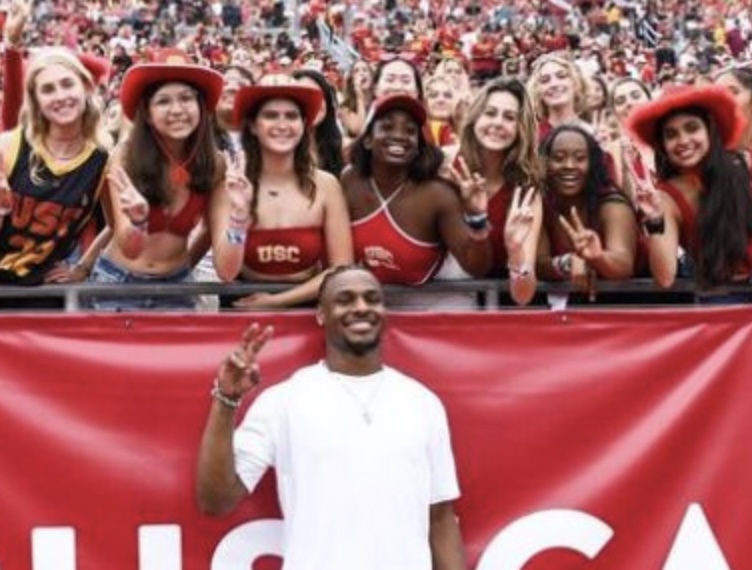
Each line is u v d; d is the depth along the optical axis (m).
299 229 5.20
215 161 5.21
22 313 5.05
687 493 5.12
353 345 4.79
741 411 5.12
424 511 4.77
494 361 5.09
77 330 4.99
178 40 31.86
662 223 5.13
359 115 8.63
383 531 4.68
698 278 5.29
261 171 5.23
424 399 4.85
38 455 4.97
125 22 33.62
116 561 4.99
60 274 5.34
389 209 5.27
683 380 5.12
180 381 5.01
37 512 4.97
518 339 5.10
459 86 8.65
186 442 5.01
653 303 5.59
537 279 5.40
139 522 5.00
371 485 4.69
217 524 5.02
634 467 5.11
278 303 5.17
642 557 5.11
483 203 5.15
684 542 5.11
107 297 5.25
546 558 5.11
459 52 28.28
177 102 5.12
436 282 5.23
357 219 5.30
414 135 5.23
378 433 4.73
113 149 5.40
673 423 5.11
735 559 5.12
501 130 5.39
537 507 5.09
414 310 5.36
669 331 5.12
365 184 5.30
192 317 5.01
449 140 8.38
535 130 5.43
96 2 33.66
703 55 32.91
